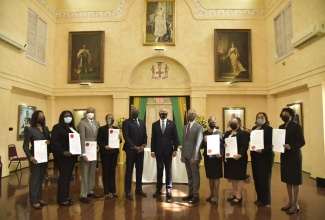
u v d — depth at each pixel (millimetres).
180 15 12742
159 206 5242
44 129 5352
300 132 4711
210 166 5395
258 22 12609
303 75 9188
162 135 5926
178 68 12945
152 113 12969
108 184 5828
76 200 5684
